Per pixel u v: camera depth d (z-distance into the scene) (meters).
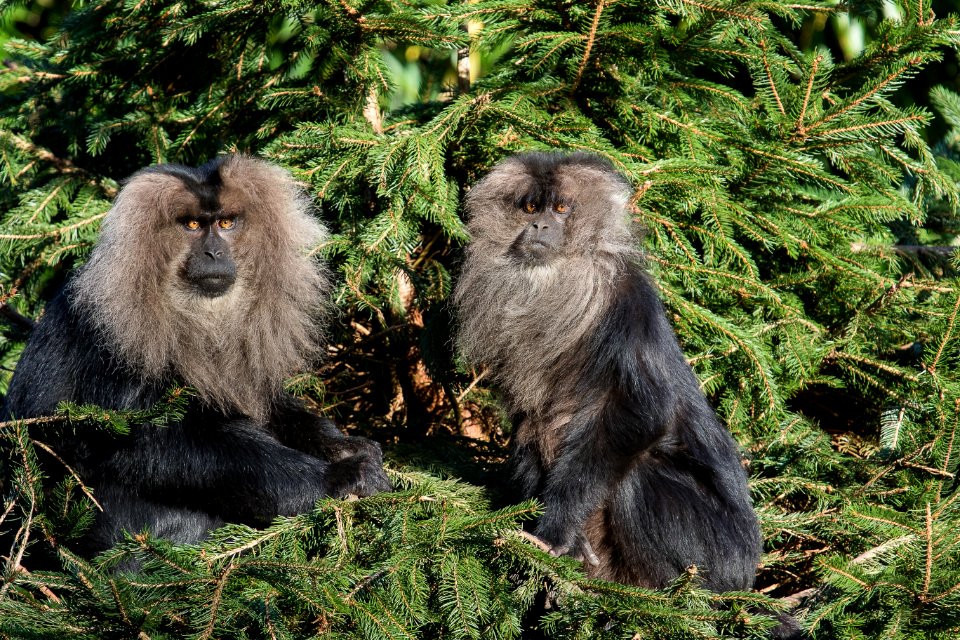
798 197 8.48
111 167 9.77
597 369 6.69
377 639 4.81
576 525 6.32
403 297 8.84
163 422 5.87
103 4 8.81
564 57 7.67
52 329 6.87
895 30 6.86
